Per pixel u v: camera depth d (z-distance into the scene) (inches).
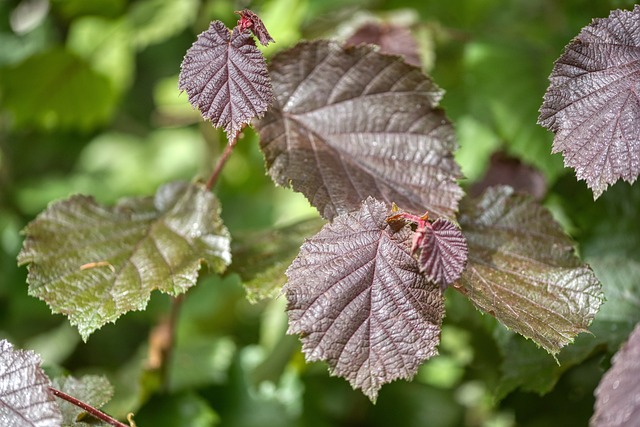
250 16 28.4
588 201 33.9
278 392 37.6
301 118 30.6
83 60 41.8
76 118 45.4
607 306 32.0
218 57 28.3
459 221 30.9
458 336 36.8
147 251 30.7
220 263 30.5
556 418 34.6
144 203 31.6
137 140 57.9
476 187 34.9
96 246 30.7
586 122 28.4
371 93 30.7
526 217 31.0
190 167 52.3
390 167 30.3
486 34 37.3
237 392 37.6
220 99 28.3
